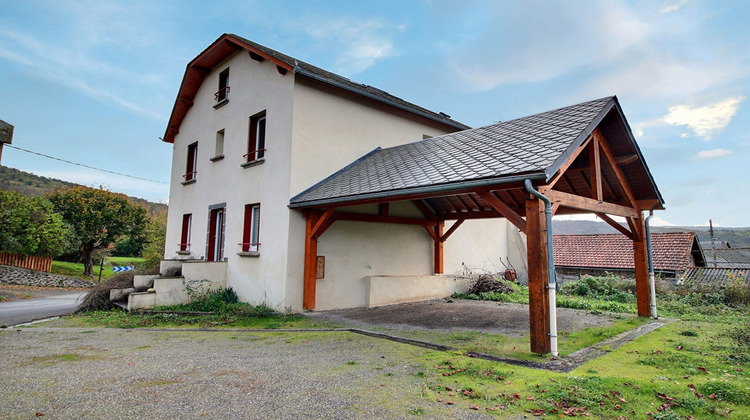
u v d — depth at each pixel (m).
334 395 3.59
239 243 10.27
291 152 9.00
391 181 7.35
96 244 26.16
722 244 34.22
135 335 6.80
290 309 8.66
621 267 16.59
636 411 3.12
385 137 11.34
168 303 9.47
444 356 5.04
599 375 4.09
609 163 7.26
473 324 7.55
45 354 5.37
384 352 5.34
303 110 9.34
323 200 8.02
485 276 12.77
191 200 13.09
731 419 2.98
